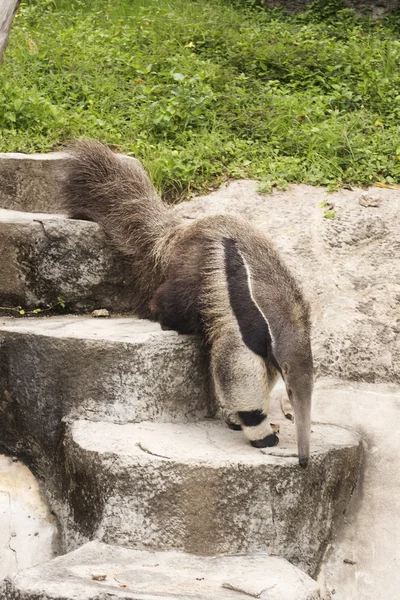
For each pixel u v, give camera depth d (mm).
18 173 7375
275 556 4957
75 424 5469
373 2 13375
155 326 6145
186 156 8125
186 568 4648
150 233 6434
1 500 5641
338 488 5465
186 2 13242
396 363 6488
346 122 9031
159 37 11219
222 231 5625
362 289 6898
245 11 13336
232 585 4367
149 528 4859
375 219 7438
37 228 6457
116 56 10445
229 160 8266
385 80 10016
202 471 4828
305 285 6840
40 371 5688
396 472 5738
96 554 4719
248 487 4887
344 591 5230
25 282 6496
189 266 5668
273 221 7375
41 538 5445
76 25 11781
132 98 9375
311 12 13344
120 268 6719
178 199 7762
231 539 4879
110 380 5543
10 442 5945
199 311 5562
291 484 5016
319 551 5309
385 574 5316
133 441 5172
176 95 9219
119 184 6723
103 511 4953
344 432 5812
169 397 5680
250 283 5250
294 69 10461
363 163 8273
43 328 5867
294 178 8039
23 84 9422
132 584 4332
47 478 5734
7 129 8406
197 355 5785
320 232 7281
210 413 5945
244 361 5188
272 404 6184
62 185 6887
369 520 5551
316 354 6504
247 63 10562
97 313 6629
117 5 13086
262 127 8914
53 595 4121
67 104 9094
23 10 12367
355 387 6336
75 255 6578
